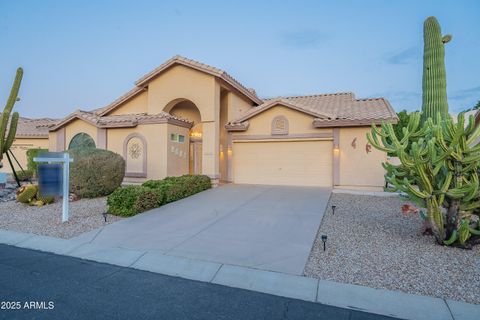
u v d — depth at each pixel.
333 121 14.32
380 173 13.95
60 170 8.45
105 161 11.97
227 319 3.60
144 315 3.67
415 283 4.54
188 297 4.18
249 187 15.09
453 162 5.85
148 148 15.60
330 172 15.14
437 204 6.03
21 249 6.31
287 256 5.72
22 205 10.71
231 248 6.21
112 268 5.28
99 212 9.52
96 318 3.59
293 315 3.71
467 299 4.07
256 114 16.23
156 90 16.50
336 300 4.11
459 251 5.90
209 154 15.20
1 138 13.05
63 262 5.55
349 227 7.74
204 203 11.02
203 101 15.41
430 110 14.84
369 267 5.16
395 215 9.09
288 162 15.94
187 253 5.95
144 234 7.22
